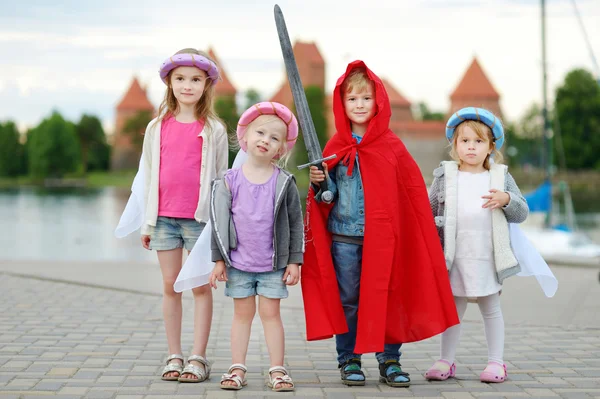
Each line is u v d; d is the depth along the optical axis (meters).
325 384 4.13
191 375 4.08
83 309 6.71
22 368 4.38
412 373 4.48
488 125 4.39
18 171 124.50
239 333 4.09
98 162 134.50
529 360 4.80
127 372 4.32
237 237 4.00
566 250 17.06
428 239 4.17
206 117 4.37
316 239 4.13
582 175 86.69
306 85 104.88
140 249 20.95
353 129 4.34
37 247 21.75
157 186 4.29
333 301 4.08
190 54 4.31
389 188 4.12
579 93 88.44
